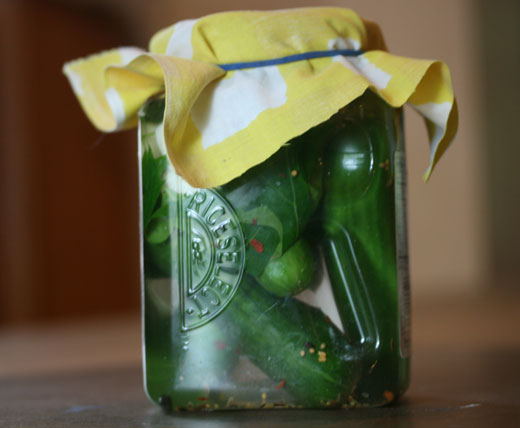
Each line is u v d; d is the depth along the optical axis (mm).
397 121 375
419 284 1915
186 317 359
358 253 358
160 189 364
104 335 1049
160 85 382
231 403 359
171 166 362
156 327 365
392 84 362
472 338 765
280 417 348
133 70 372
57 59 1486
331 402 357
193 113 355
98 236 1573
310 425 332
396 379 365
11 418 379
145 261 369
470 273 1968
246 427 331
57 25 1488
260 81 356
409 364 381
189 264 360
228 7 1690
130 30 1659
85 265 1542
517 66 2154
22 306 1394
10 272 1390
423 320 1062
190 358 359
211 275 356
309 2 1743
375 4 1788
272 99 352
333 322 356
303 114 345
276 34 361
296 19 364
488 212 2154
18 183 1392
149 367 367
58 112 1484
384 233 363
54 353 792
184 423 346
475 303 1368
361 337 359
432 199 1907
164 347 363
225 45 363
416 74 361
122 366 590
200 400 360
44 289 1443
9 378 543
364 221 359
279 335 353
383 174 362
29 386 492
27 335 1138
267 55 360
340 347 356
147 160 370
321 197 357
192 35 366
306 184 351
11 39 1388
